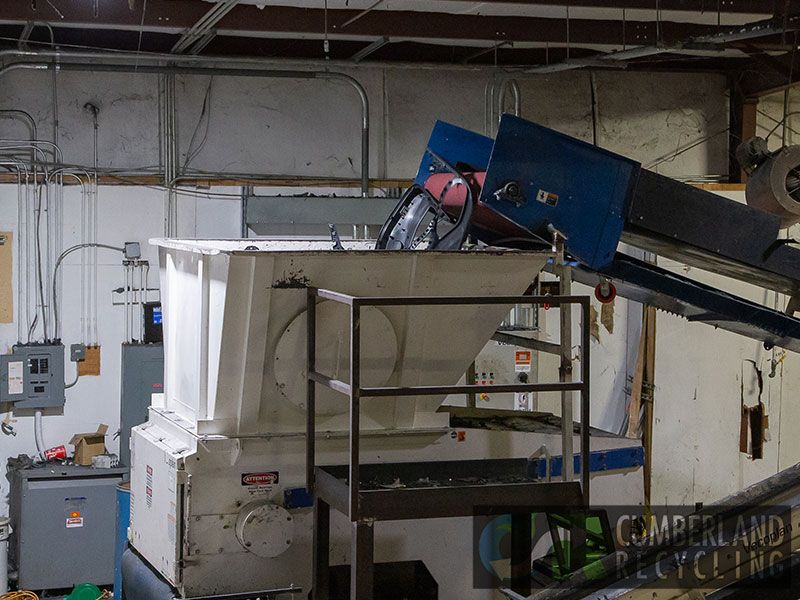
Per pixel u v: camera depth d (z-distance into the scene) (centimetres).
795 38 777
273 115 844
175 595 452
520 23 772
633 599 305
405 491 392
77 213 801
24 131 791
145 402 797
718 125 939
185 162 825
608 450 518
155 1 703
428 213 542
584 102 912
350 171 862
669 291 496
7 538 743
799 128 940
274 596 451
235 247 521
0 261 784
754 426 845
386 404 462
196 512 443
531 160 450
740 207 488
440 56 878
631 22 792
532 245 499
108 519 772
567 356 453
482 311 450
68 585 767
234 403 445
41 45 793
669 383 829
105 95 805
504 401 791
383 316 439
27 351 782
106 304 809
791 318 518
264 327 429
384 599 462
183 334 486
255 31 732
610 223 462
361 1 698
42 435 800
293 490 454
